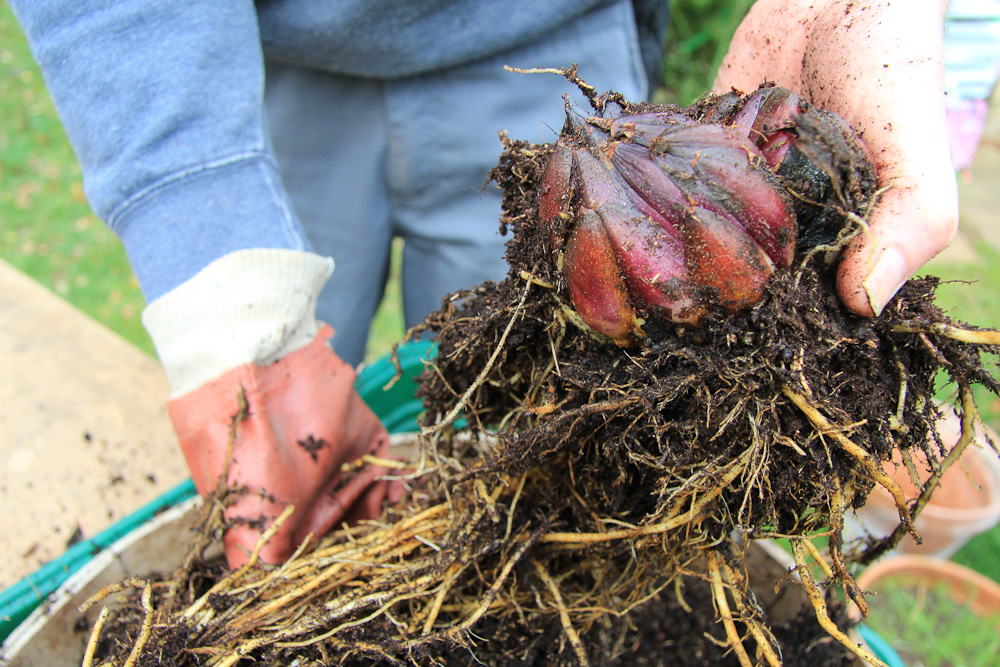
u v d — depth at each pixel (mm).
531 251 333
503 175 354
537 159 341
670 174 290
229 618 375
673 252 291
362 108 595
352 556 392
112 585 363
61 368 630
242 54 431
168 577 429
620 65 597
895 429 315
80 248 1294
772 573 431
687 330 305
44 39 416
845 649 406
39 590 423
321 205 631
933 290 327
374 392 560
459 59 555
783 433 311
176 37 411
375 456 471
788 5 421
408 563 385
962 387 322
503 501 381
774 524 337
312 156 616
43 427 580
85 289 1204
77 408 597
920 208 320
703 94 342
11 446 564
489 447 376
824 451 314
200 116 412
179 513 437
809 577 333
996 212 1343
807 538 330
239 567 399
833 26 382
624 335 311
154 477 551
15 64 1760
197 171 411
